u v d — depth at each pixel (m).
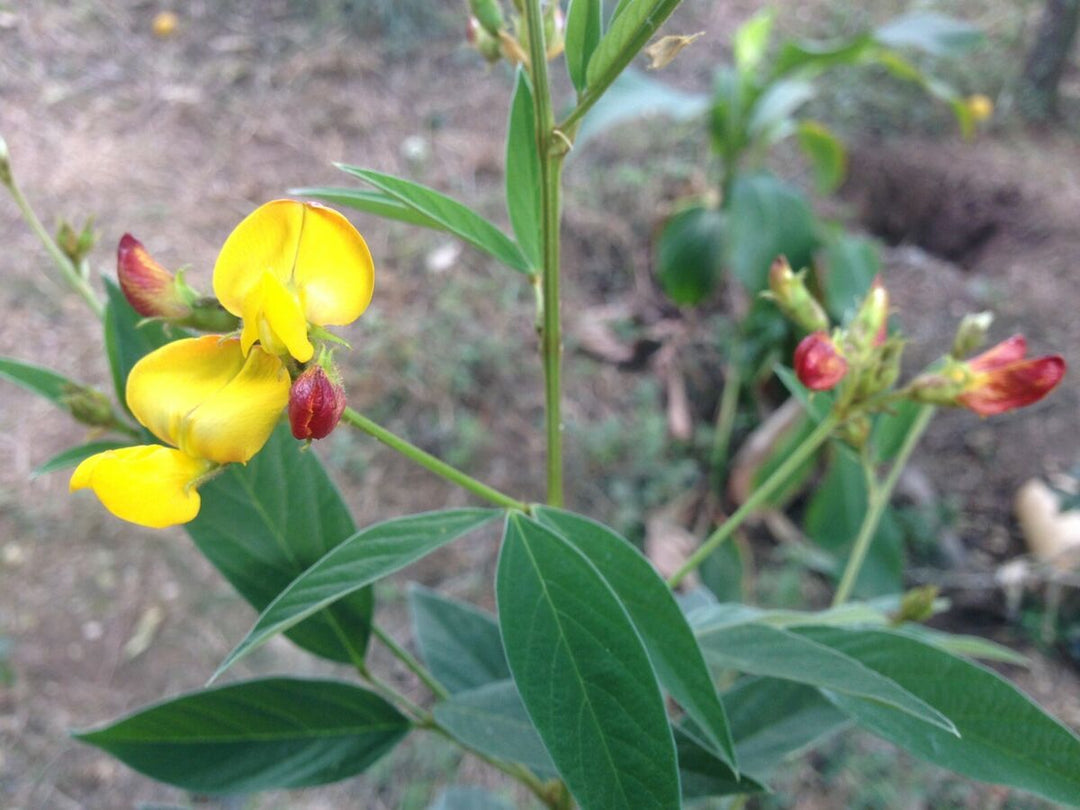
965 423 0.53
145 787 0.38
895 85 0.78
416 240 0.58
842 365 0.17
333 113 0.67
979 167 0.69
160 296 0.13
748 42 0.52
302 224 0.13
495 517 0.14
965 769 0.15
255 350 0.13
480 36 0.17
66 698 0.40
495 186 0.63
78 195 0.58
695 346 0.56
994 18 0.87
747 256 0.49
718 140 0.53
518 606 0.13
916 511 0.48
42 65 0.67
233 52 0.71
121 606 0.43
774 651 0.15
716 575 0.43
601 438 0.50
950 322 0.57
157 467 0.12
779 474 0.17
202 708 0.17
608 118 0.49
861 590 0.44
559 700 0.13
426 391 0.51
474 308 0.55
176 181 0.60
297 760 0.18
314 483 0.17
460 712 0.18
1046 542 0.46
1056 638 0.44
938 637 0.19
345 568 0.13
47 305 0.52
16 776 0.38
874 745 0.39
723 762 0.16
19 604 0.42
